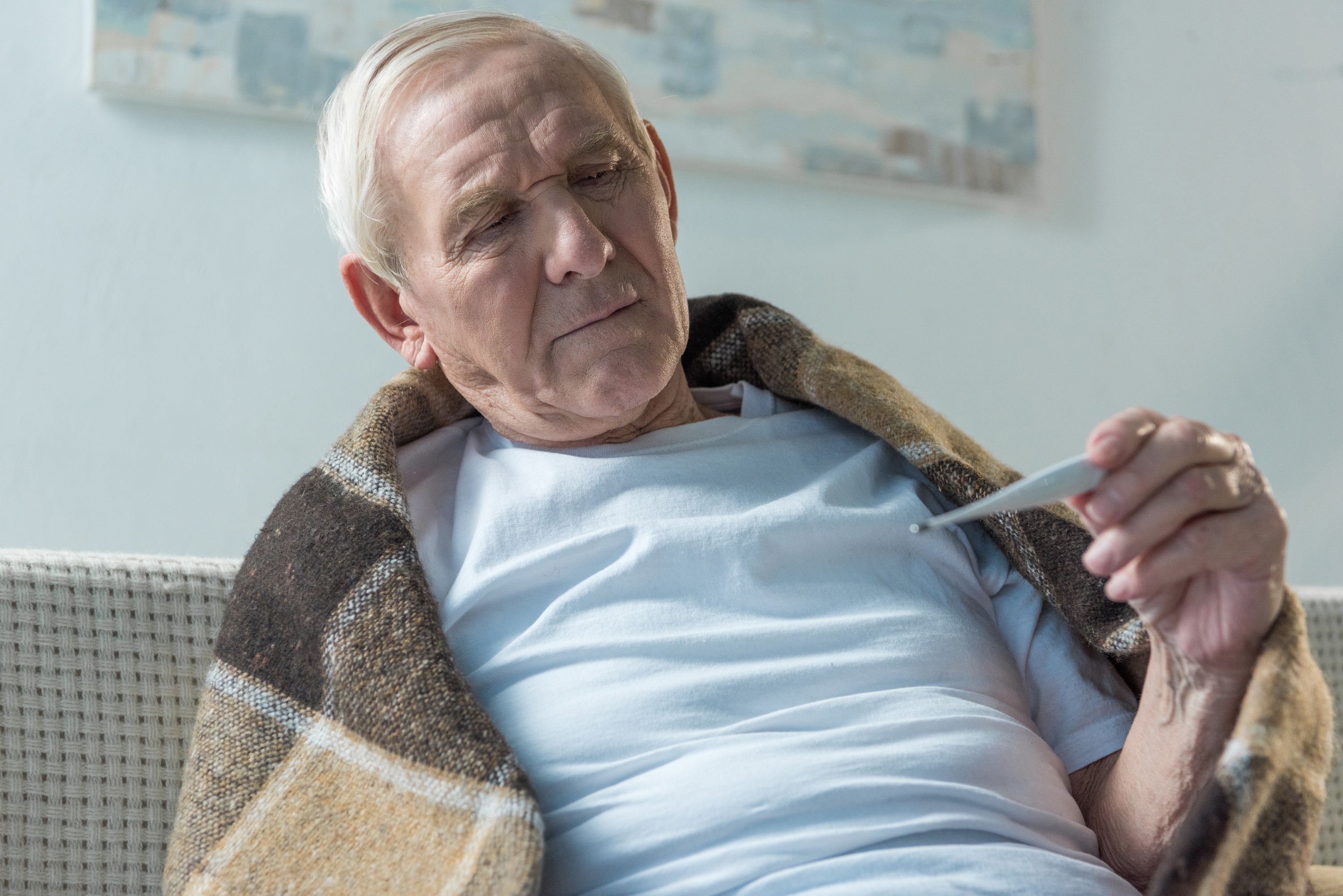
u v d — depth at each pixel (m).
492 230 0.84
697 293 1.94
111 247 1.67
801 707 0.75
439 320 0.88
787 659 0.78
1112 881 0.68
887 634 0.81
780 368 1.00
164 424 1.68
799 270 2.01
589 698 0.76
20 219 1.63
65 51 1.67
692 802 0.69
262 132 1.75
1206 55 2.33
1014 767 0.75
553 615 0.81
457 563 0.87
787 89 1.99
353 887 0.69
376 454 0.87
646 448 0.92
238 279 1.73
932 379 2.08
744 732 0.74
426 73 0.86
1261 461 2.27
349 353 1.78
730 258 1.97
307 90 1.74
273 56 1.72
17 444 1.61
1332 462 2.31
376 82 0.87
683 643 0.78
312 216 1.77
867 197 2.07
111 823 0.87
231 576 0.95
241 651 0.83
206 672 0.92
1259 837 0.60
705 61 1.94
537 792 0.73
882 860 0.67
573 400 0.85
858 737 0.73
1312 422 2.31
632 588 0.81
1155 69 2.29
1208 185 2.30
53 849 0.85
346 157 0.89
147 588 0.92
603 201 0.85
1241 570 0.59
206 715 0.81
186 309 1.70
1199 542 0.57
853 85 2.03
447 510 0.92
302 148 1.77
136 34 1.66
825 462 0.94
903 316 2.07
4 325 1.62
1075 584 0.84
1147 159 2.27
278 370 1.74
